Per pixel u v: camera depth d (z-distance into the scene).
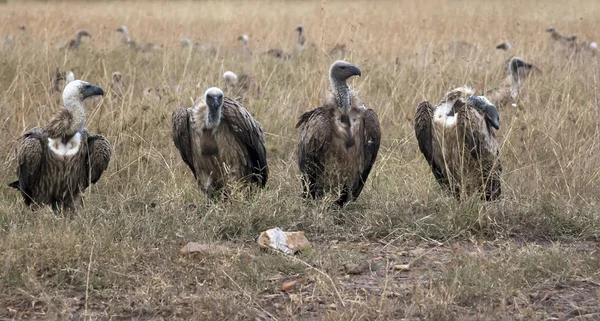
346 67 11.25
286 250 9.64
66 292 8.46
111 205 10.96
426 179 12.18
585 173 12.02
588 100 15.62
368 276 9.04
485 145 11.32
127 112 14.16
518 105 14.11
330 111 11.38
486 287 8.31
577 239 10.40
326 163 11.43
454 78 17.50
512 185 12.12
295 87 17.14
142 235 9.92
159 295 8.29
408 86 17.20
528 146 13.18
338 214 11.30
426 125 11.60
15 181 11.61
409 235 10.41
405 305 8.09
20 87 15.94
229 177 11.48
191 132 11.44
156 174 12.59
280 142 14.45
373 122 11.48
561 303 8.20
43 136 10.88
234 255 9.30
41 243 9.07
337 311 7.75
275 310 8.11
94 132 13.83
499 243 10.03
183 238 10.03
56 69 18.09
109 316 7.96
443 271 8.84
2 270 8.63
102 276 8.78
